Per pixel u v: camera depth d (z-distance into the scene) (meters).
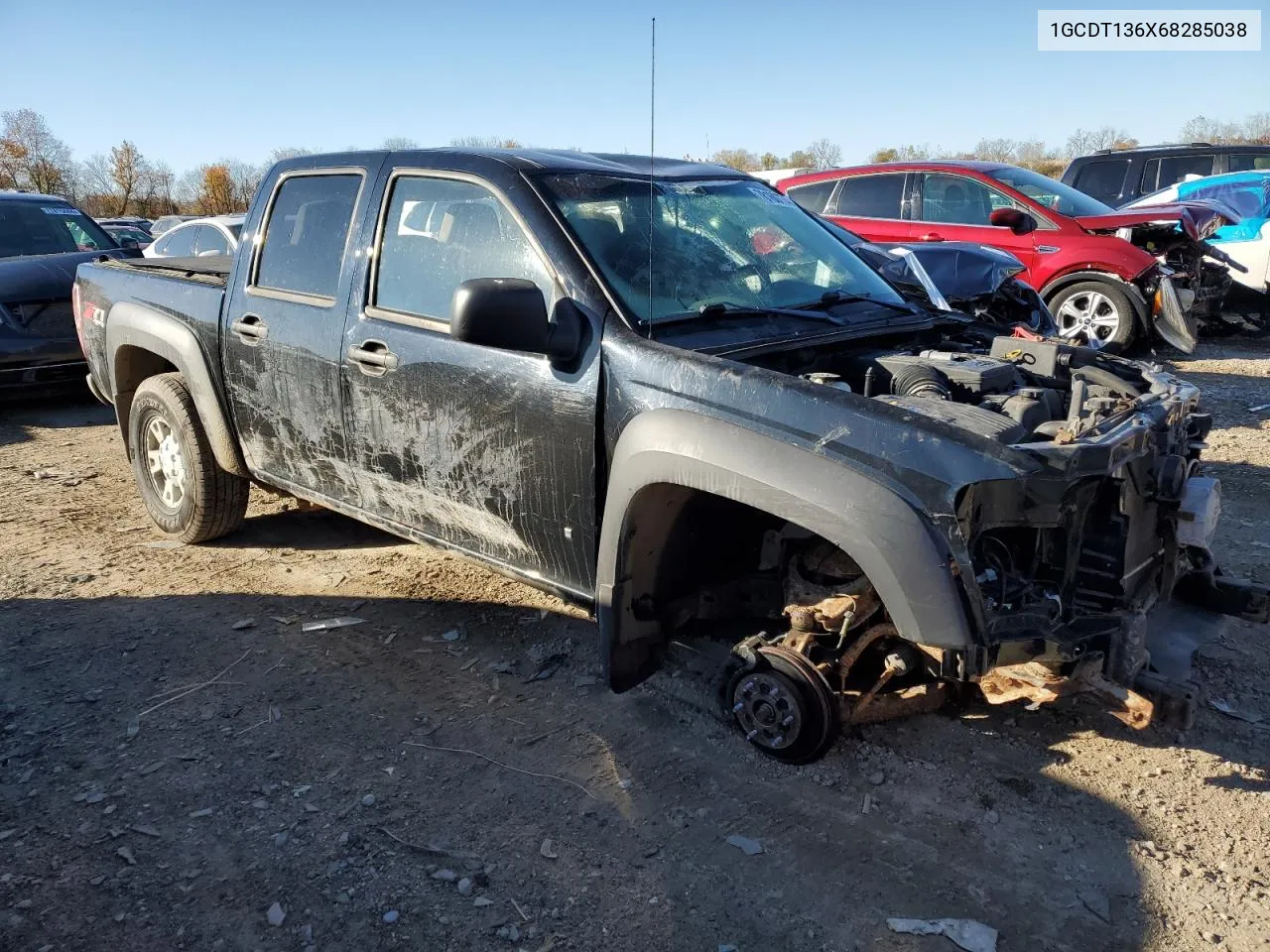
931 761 3.22
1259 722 3.43
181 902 2.64
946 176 10.28
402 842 2.87
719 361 3.00
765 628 3.62
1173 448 3.25
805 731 3.06
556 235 3.38
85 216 10.13
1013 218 7.53
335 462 4.14
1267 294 11.39
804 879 2.71
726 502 3.31
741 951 2.47
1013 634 2.75
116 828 2.93
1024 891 2.65
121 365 5.29
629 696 3.65
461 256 3.63
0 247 9.20
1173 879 2.69
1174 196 12.39
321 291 4.09
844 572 3.11
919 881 2.70
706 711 3.52
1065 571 2.95
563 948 2.48
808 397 2.82
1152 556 3.30
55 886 2.70
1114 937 2.49
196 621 4.32
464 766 3.24
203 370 4.61
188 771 3.22
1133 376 3.72
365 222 3.95
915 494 2.63
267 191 4.45
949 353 3.73
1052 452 2.63
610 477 3.12
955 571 2.61
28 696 3.69
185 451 4.95
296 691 3.72
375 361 3.77
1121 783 3.09
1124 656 3.02
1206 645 3.98
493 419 3.45
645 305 3.33
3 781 3.16
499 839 2.88
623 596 3.19
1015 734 3.36
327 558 5.04
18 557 5.07
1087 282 9.54
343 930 2.54
